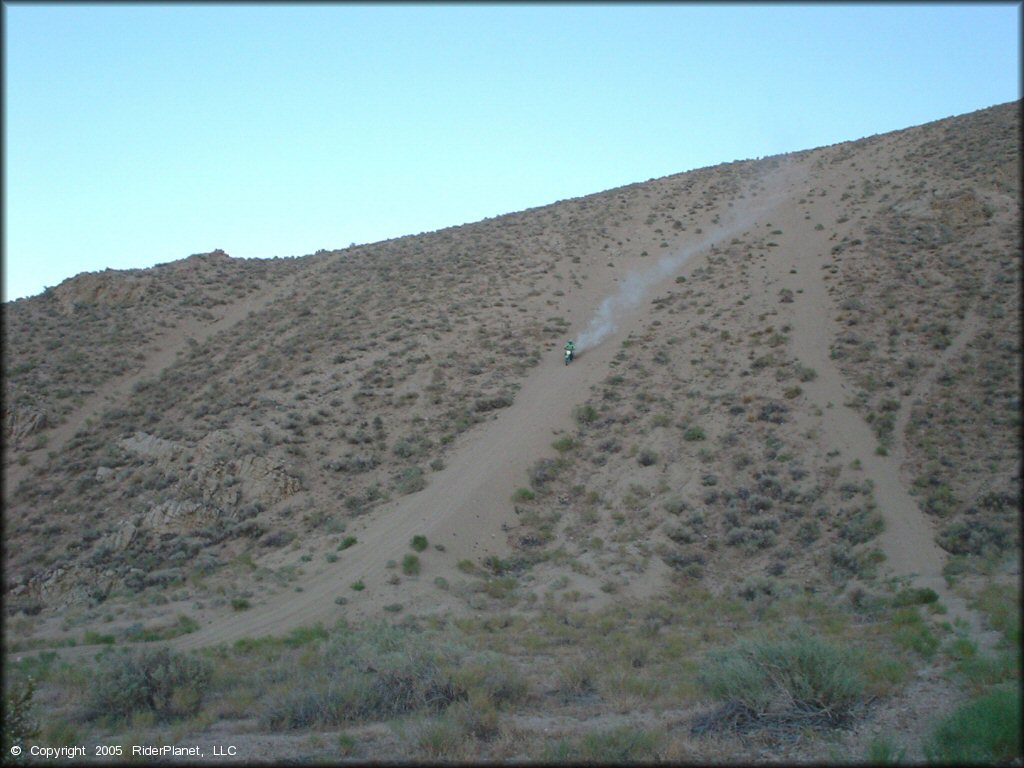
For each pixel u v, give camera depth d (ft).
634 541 95.61
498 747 39.58
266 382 141.49
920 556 82.33
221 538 102.83
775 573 86.48
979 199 159.74
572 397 130.31
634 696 47.98
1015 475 90.38
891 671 47.80
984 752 33.47
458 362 145.48
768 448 109.60
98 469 117.91
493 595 85.15
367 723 45.16
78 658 65.82
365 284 188.65
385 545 94.68
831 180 203.41
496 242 208.74
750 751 37.55
